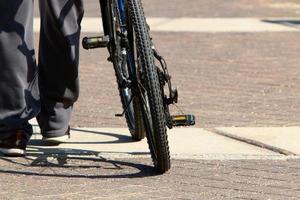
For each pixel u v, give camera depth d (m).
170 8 25.62
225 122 13.12
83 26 21.80
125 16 10.34
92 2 26.31
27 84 10.89
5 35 10.66
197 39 20.69
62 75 11.16
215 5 26.53
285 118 13.44
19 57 10.73
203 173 10.55
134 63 10.17
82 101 14.44
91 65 17.59
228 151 11.50
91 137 12.13
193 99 14.64
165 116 10.15
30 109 10.97
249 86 15.73
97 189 9.89
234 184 10.15
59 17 10.77
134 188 9.94
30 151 11.37
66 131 11.61
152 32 21.58
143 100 10.19
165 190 9.88
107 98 14.71
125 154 11.27
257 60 18.19
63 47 10.91
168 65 17.58
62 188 9.92
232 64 17.73
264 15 24.69
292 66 17.62
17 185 10.02
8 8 10.60
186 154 11.28
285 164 10.99
